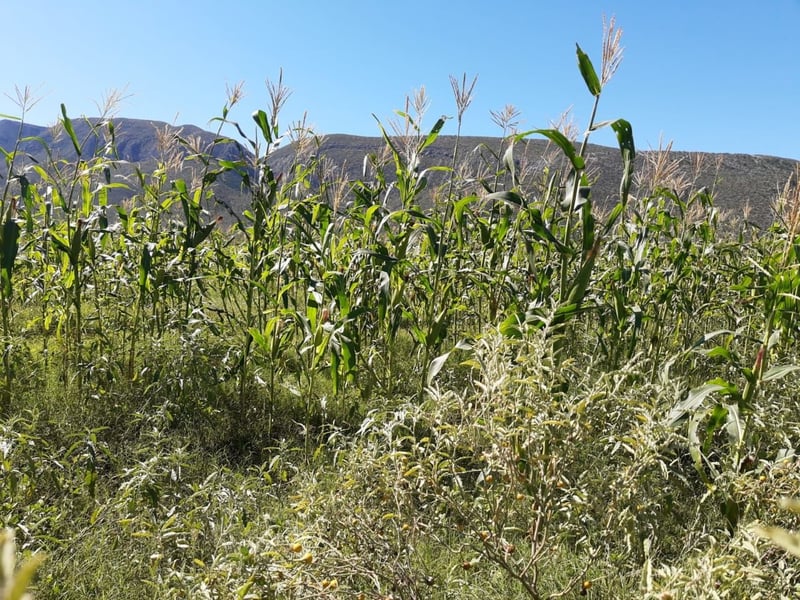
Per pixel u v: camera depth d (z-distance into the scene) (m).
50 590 2.78
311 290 4.95
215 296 8.41
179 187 5.64
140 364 5.75
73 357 5.63
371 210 5.41
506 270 5.45
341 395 5.41
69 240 5.39
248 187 5.46
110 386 5.17
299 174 6.02
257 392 5.46
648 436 2.66
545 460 2.62
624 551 2.99
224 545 2.82
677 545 3.23
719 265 7.17
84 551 3.11
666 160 5.95
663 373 3.52
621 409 3.14
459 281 6.62
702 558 2.22
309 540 2.57
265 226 5.48
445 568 3.07
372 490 2.77
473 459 2.91
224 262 6.23
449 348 6.64
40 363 5.57
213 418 4.99
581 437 2.61
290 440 4.62
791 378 4.41
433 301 5.10
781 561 2.18
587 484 2.81
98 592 2.91
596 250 3.92
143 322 6.17
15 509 3.28
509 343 2.88
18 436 3.45
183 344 5.29
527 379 2.58
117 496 3.51
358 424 4.96
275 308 5.46
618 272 5.73
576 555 3.13
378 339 6.04
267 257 5.65
